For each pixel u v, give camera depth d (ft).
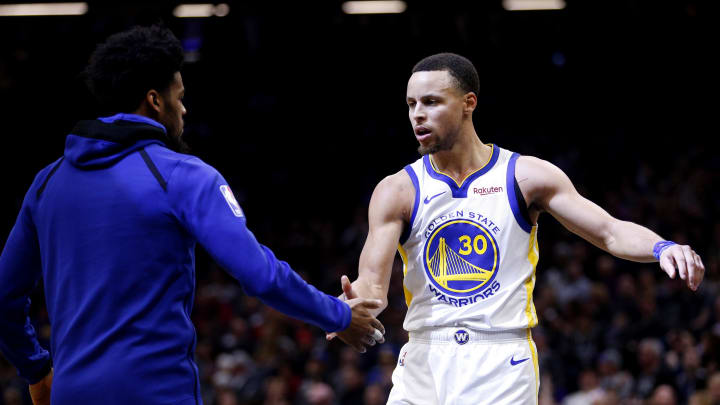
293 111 92.58
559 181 19.48
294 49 88.07
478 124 92.48
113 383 15.12
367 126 93.25
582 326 53.72
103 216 15.65
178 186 15.74
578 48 88.43
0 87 84.58
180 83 17.04
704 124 88.43
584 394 48.03
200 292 69.77
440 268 19.52
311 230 83.05
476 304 19.12
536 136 91.15
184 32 85.10
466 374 18.93
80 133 16.26
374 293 19.15
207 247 15.60
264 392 52.85
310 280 73.20
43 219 16.30
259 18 85.61
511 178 19.56
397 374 20.02
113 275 15.48
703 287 55.42
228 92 90.68
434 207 19.67
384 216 20.02
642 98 90.53
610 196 75.61
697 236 64.90
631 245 18.21
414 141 93.09
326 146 93.40
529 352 19.35
